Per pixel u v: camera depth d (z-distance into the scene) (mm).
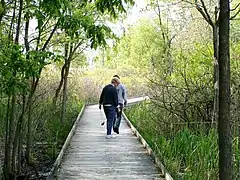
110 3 5043
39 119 12031
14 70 6176
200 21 16641
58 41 9953
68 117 16422
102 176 7621
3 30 7789
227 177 3943
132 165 8570
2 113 10297
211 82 11773
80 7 6938
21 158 9344
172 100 12508
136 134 12953
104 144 11297
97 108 24531
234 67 11203
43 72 16203
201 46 12844
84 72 22391
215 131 9609
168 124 11930
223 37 3959
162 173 7797
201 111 11719
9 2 7324
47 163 10297
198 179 7250
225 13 3951
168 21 19938
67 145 10867
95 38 6484
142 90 31531
